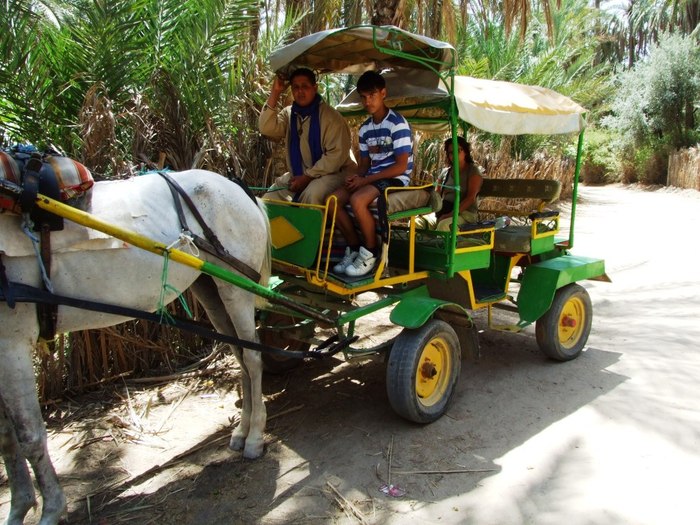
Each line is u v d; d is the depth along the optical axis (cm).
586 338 541
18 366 280
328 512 322
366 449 383
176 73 567
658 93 2330
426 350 409
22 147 293
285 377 503
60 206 271
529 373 500
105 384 488
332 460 373
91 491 348
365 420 423
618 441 379
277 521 316
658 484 330
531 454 369
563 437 388
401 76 462
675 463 351
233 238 357
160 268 319
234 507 329
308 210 383
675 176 2247
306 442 396
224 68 601
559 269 499
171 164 539
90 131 477
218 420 432
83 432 415
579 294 525
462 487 339
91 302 294
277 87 446
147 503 336
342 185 421
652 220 1399
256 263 373
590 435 388
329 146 424
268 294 348
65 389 468
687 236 1152
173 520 320
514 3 809
